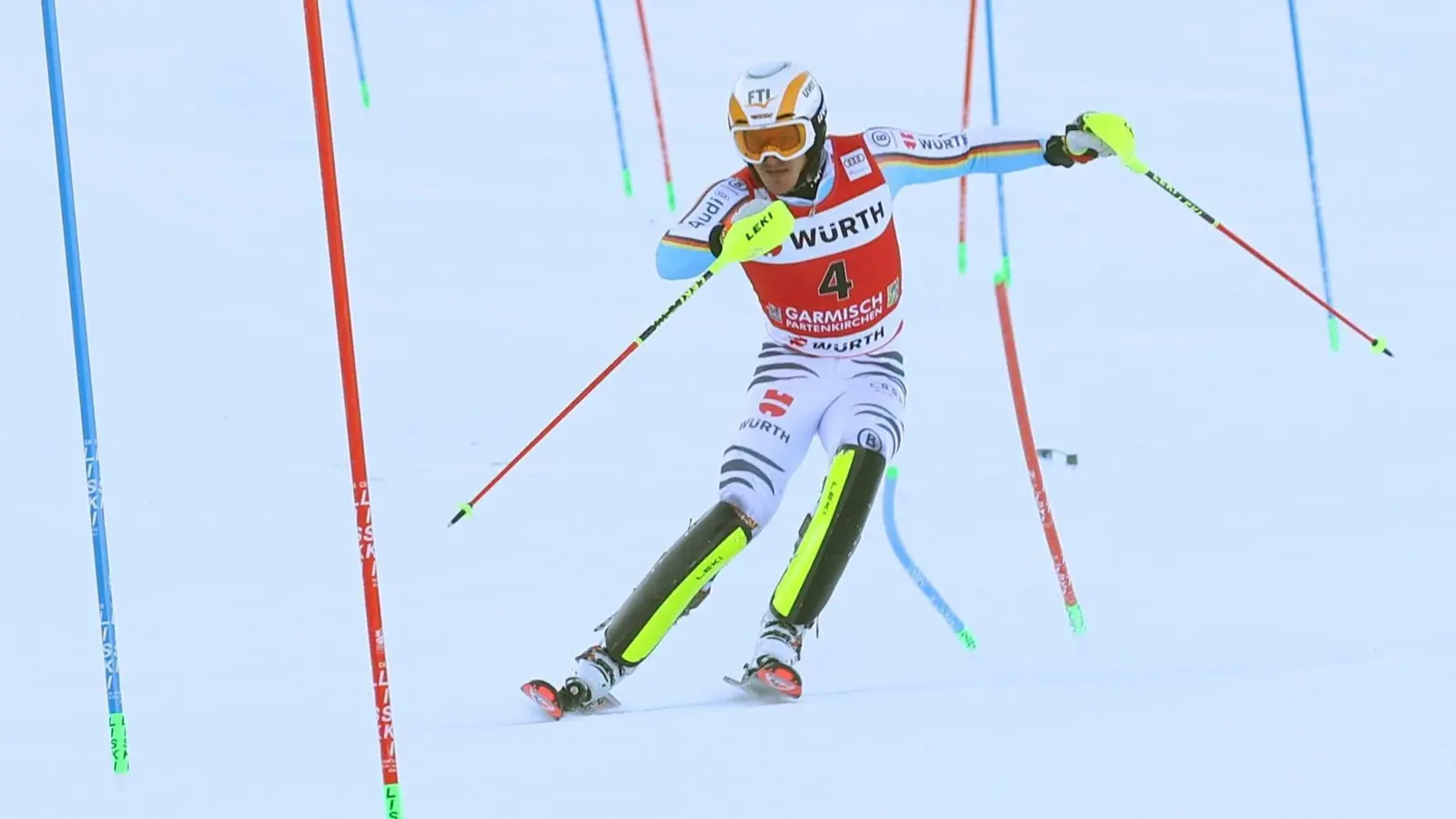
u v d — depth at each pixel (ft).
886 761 39.65
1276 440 84.84
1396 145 151.43
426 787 39.34
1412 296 111.24
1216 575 64.03
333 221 35.45
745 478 55.36
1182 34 187.93
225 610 63.62
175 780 41.04
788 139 53.06
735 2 193.57
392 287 110.73
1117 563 67.26
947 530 73.41
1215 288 113.91
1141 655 54.29
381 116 149.48
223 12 175.42
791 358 58.80
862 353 58.59
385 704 35.78
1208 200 134.62
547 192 131.75
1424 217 130.82
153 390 91.45
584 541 72.28
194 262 111.96
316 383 94.27
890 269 57.82
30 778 41.60
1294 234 125.80
